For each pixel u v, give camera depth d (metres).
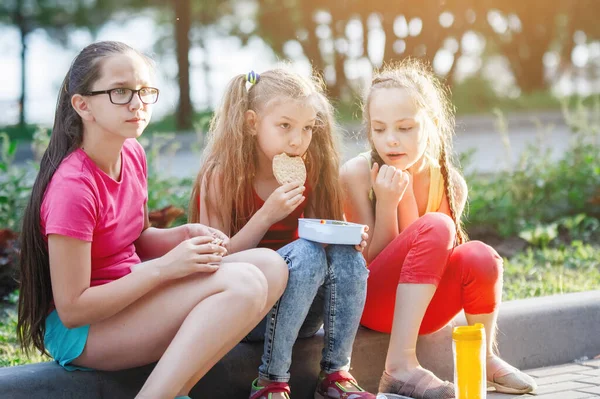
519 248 6.27
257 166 3.32
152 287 2.67
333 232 2.93
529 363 3.71
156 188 5.95
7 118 23.88
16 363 3.53
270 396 2.95
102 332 2.76
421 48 13.18
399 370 3.14
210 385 3.10
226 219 3.28
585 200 6.91
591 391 3.25
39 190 2.77
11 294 4.74
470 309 3.25
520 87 28.44
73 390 2.82
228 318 2.64
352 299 3.03
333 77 23.72
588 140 8.55
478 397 2.73
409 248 3.18
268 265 2.84
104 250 2.81
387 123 3.30
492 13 25.70
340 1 22.22
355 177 3.49
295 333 2.96
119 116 2.71
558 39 29.45
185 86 19.48
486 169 10.95
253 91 3.26
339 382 3.08
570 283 4.82
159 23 28.94
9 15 26.73
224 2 26.72
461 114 22.33
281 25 25.28
